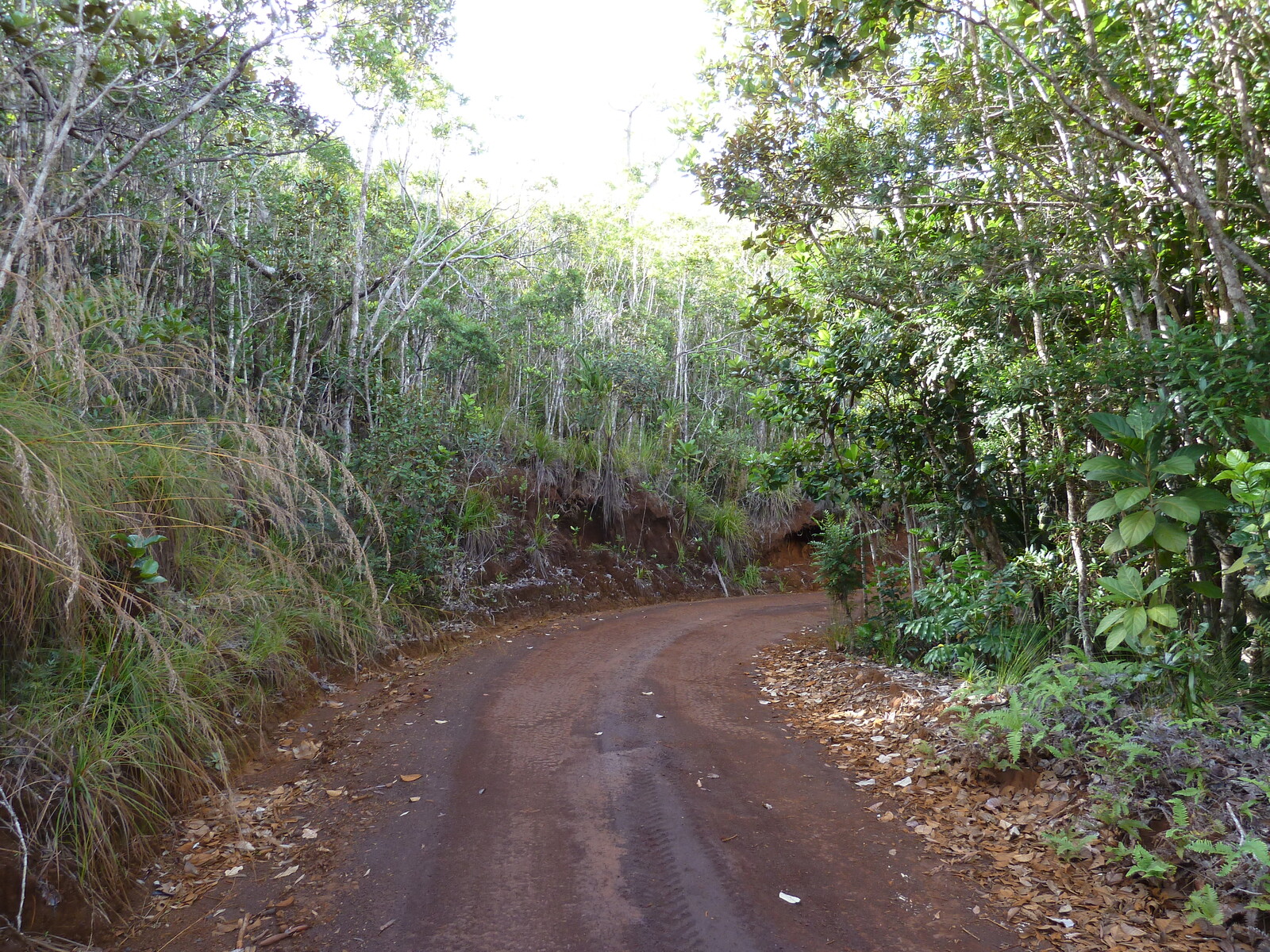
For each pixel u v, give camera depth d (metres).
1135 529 4.95
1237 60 5.82
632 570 15.99
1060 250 6.90
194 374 6.45
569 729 6.39
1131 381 5.90
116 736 4.37
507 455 15.26
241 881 4.02
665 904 3.74
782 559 19.55
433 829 4.55
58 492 3.85
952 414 7.93
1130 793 4.26
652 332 21.27
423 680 8.05
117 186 7.79
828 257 8.49
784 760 5.72
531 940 3.45
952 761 5.25
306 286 11.23
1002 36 6.15
